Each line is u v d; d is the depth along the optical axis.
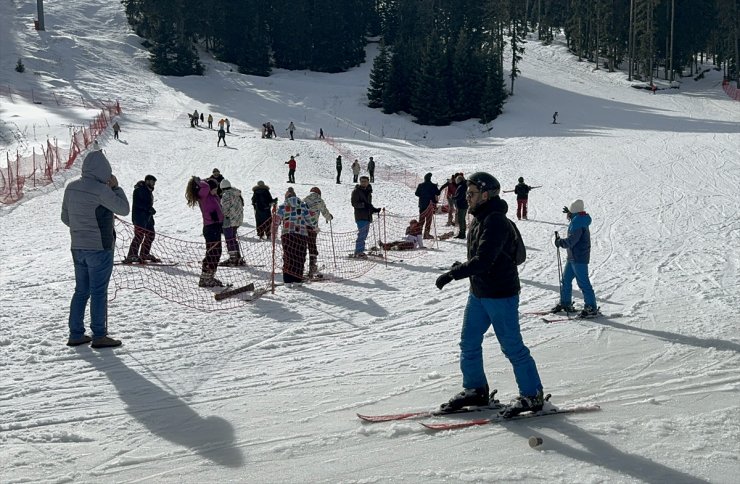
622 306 9.11
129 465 4.41
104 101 58.44
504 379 6.07
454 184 19.39
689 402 5.39
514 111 64.88
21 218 19.95
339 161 32.75
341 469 4.32
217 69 74.50
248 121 57.16
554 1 106.81
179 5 72.00
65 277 11.14
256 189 16.44
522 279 11.45
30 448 4.64
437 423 5.04
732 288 10.02
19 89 57.53
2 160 31.31
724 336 7.34
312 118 61.78
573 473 4.19
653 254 13.57
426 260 13.48
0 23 73.12
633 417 5.09
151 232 12.65
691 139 39.72
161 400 5.60
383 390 5.84
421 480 4.15
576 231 8.39
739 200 21.84
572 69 82.81
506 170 34.72
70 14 81.56
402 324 8.31
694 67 90.94
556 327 8.05
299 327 8.05
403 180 35.34
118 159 33.94
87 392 5.76
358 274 11.84
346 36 82.31
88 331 7.68
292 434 4.89
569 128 54.50
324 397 5.67
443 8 82.31
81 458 4.50
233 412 5.34
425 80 63.16
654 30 75.69
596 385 5.86
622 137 44.44
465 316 5.24
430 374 6.21
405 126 62.03
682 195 23.45
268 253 14.45
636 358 6.66
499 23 74.94
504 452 4.52
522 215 20.95
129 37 78.00
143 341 7.35
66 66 65.94
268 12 81.06
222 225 11.68
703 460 4.34
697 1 80.31
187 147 39.38
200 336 7.61
